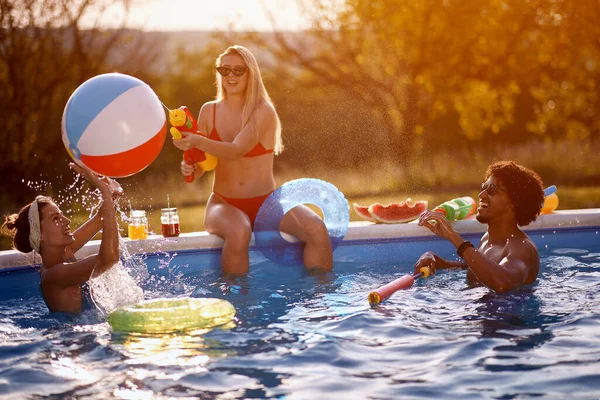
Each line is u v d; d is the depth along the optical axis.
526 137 16.67
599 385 2.68
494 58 16.09
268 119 5.40
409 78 15.98
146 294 4.44
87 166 4.26
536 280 4.38
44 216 4.00
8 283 4.94
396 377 2.83
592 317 3.55
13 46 14.10
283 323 3.66
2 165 13.59
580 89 16.52
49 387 2.84
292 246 5.33
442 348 3.16
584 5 15.75
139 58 15.95
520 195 4.28
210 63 17.11
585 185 12.78
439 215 4.16
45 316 3.95
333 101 16.34
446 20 15.72
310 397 2.66
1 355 3.25
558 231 6.03
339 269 5.16
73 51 14.74
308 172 15.38
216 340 3.38
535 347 3.13
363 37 16.06
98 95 4.23
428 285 4.35
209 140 5.03
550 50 16.27
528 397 2.59
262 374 2.91
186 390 2.76
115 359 3.15
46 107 14.25
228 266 5.05
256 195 5.48
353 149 15.95
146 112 4.31
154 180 14.05
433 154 16.11
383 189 13.16
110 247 3.85
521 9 15.88
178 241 5.49
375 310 3.82
